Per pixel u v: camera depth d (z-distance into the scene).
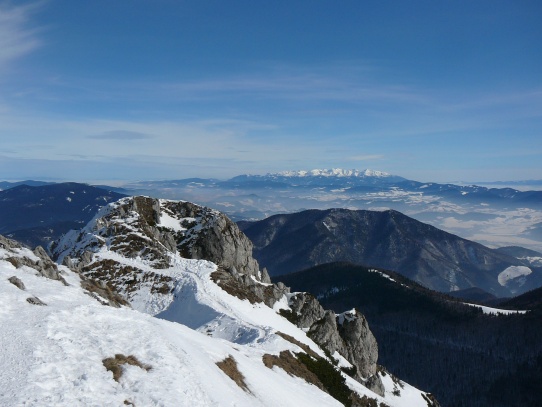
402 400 124.88
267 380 42.81
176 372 27.89
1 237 63.34
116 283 95.12
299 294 124.75
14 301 32.72
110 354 27.44
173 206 152.25
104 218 126.38
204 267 106.12
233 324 74.56
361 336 124.69
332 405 49.81
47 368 23.48
